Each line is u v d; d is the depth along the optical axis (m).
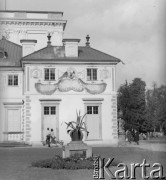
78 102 50.53
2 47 58.03
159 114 56.62
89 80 51.03
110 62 51.38
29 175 21.34
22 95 52.81
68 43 51.88
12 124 52.38
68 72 50.81
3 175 21.42
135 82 66.88
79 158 25.31
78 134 26.64
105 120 50.62
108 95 51.03
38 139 49.44
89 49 53.56
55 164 24.25
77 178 20.16
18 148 43.97
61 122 50.00
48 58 50.75
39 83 50.22
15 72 53.03
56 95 50.41
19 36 68.06
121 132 68.19
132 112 65.62
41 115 49.84
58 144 48.09
